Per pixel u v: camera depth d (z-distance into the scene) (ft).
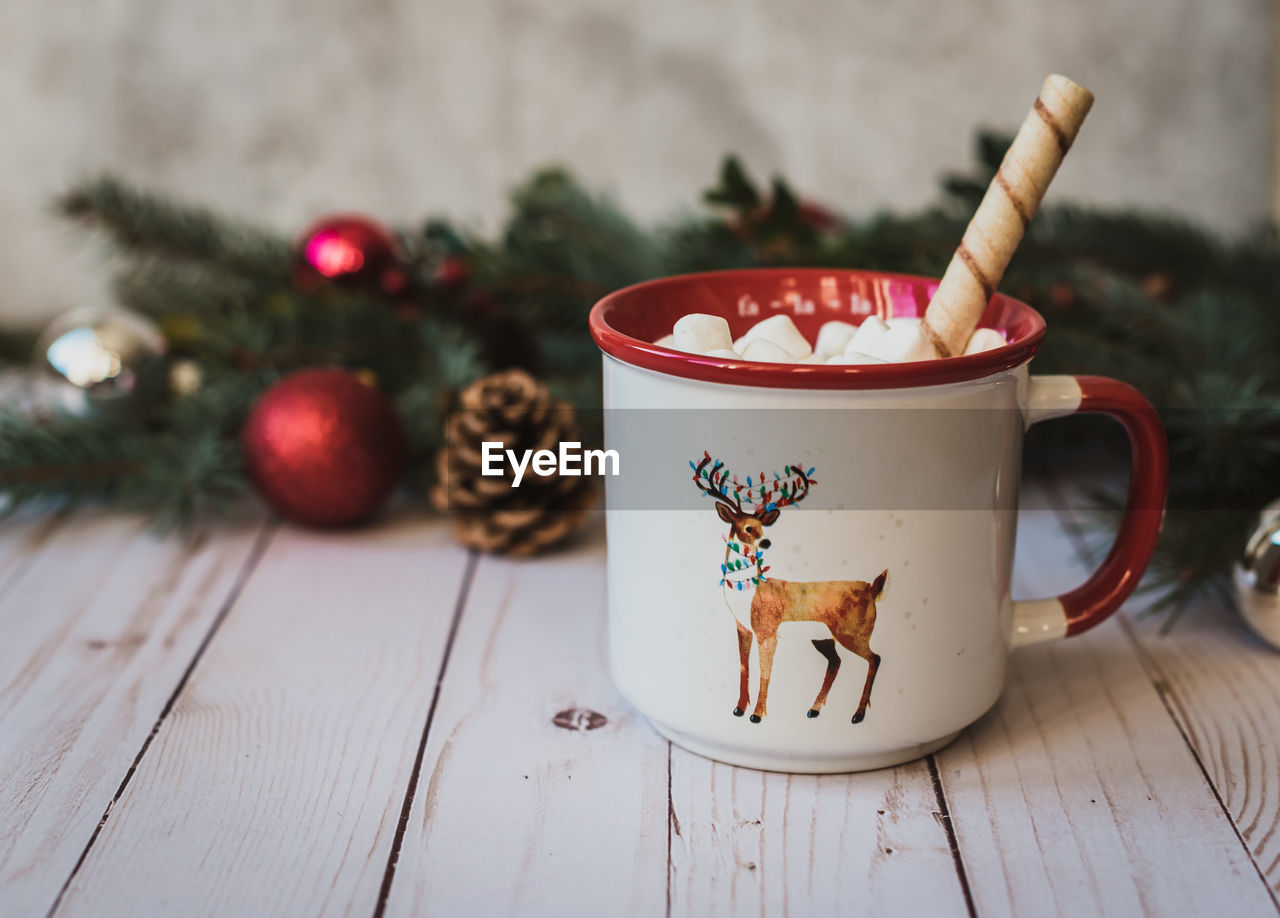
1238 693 1.33
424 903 1.11
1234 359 1.61
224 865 1.15
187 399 1.73
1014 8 2.18
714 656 1.19
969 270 1.19
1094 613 1.28
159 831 1.18
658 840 1.17
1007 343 1.22
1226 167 2.24
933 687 1.19
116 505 1.73
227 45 2.26
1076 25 2.18
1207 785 1.22
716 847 1.16
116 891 1.13
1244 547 1.37
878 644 1.17
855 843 1.17
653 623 1.21
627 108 2.29
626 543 1.21
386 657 1.40
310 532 1.67
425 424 1.72
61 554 1.61
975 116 2.24
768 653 1.17
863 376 1.11
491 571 1.57
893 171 2.29
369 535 1.66
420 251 1.86
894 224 1.72
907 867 1.14
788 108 2.27
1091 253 1.77
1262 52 2.17
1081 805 1.20
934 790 1.22
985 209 1.19
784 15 2.22
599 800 1.21
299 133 2.31
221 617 1.48
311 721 1.31
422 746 1.27
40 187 2.32
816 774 1.23
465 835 1.18
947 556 1.17
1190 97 2.21
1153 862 1.15
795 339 1.25
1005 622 1.24
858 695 1.18
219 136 2.31
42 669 1.38
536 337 1.89
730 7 2.22
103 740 1.28
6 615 1.48
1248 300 1.70
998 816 1.19
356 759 1.26
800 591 1.16
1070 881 1.13
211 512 1.72
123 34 2.25
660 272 1.75
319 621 1.47
